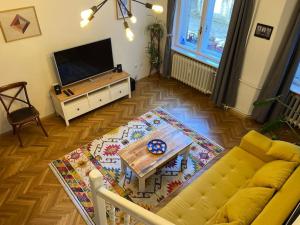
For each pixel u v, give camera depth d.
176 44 5.34
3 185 3.21
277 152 2.76
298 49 3.53
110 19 4.41
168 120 4.38
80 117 4.41
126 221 1.64
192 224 2.35
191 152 3.74
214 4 4.44
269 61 3.85
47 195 3.10
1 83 3.68
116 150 3.75
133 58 5.23
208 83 4.85
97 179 1.61
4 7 3.29
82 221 2.83
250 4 3.59
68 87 4.25
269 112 4.22
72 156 3.64
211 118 4.45
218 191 2.66
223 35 4.57
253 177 2.65
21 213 2.90
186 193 2.63
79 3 3.91
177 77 5.41
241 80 4.28
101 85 4.36
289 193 2.15
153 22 5.12
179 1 4.79
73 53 4.02
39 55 3.87
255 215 2.07
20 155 3.65
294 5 3.35
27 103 3.91
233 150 3.17
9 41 3.50
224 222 2.15
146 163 2.96
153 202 3.05
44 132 3.95
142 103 4.80
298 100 3.90
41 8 3.59
